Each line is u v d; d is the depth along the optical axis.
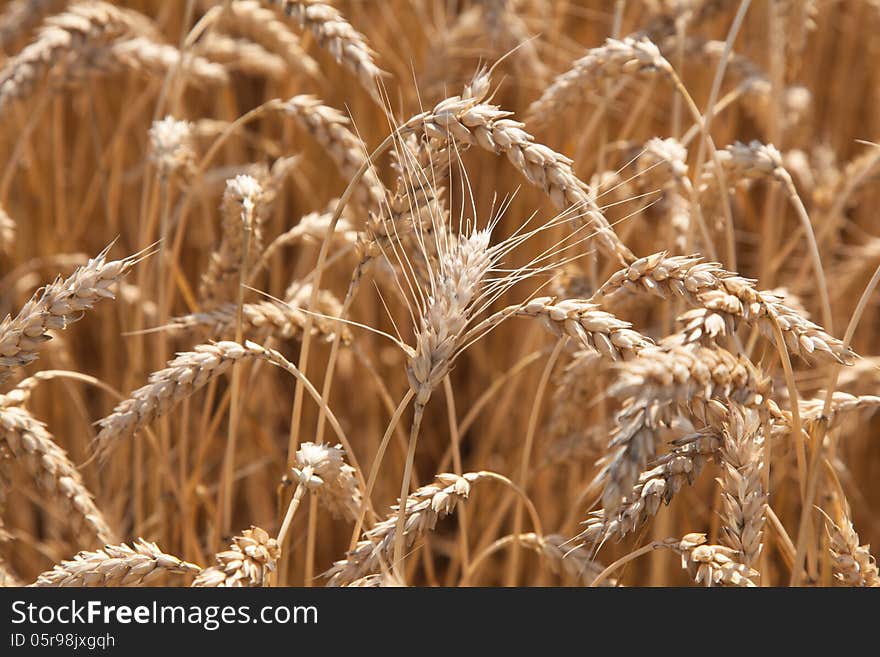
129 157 5.12
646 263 2.04
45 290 2.23
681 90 2.75
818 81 5.50
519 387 4.55
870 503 4.71
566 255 3.91
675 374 1.68
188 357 2.25
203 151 4.88
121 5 5.20
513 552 2.89
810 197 4.47
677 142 3.26
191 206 4.25
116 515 3.66
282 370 4.68
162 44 4.38
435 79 4.32
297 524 4.13
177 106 3.41
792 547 2.42
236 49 4.15
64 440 4.48
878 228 5.29
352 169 2.94
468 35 4.57
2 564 2.79
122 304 3.79
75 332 4.82
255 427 3.69
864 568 2.35
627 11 4.85
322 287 4.32
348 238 3.13
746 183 3.67
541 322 2.07
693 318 1.85
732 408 2.02
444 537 4.93
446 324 2.04
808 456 2.67
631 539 3.57
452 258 2.14
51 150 4.91
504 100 5.08
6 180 3.88
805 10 3.43
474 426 5.04
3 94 3.34
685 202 3.21
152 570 2.15
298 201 4.92
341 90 4.84
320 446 2.36
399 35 4.67
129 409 2.23
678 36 3.52
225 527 2.91
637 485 2.04
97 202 5.11
